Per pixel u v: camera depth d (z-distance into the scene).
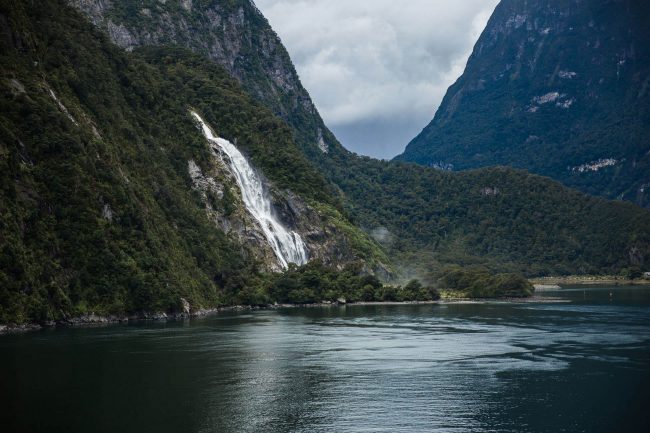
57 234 141.62
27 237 133.88
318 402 79.62
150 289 154.38
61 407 74.88
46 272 133.62
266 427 70.69
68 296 138.25
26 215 134.38
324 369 96.62
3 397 78.00
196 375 91.56
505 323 151.75
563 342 121.12
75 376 88.12
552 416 75.31
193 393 82.38
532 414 76.00
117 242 153.88
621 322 152.62
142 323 145.62
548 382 89.81
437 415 75.31
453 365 99.88
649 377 92.25
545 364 101.00
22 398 77.75
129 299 149.75
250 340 121.12
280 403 79.06
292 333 132.00
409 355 107.62
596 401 80.94
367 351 110.56
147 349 108.62
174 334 126.81
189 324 145.25
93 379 87.00
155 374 91.19
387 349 112.88
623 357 106.06
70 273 140.75
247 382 88.25
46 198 142.12
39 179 142.88
